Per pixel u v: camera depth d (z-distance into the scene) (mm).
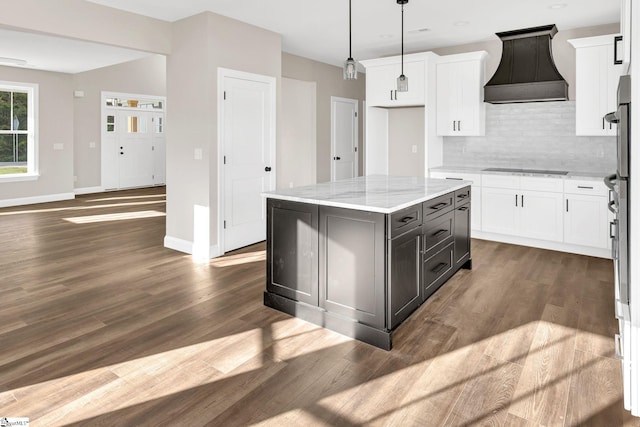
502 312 3119
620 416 1939
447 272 3547
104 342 2648
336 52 6270
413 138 6383
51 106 8102
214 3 4082
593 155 4934
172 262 4379
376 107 6238
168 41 4621
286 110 7184
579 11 4355
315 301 2932
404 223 2736
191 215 4668
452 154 5902
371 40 5535
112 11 4141
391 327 2625
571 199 4582
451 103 5492
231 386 2186
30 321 2939
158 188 10453
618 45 4301
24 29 3611
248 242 5031
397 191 3195
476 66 5277
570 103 5023
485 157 5652
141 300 3342
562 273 4004
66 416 1937
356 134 7906
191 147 4582
